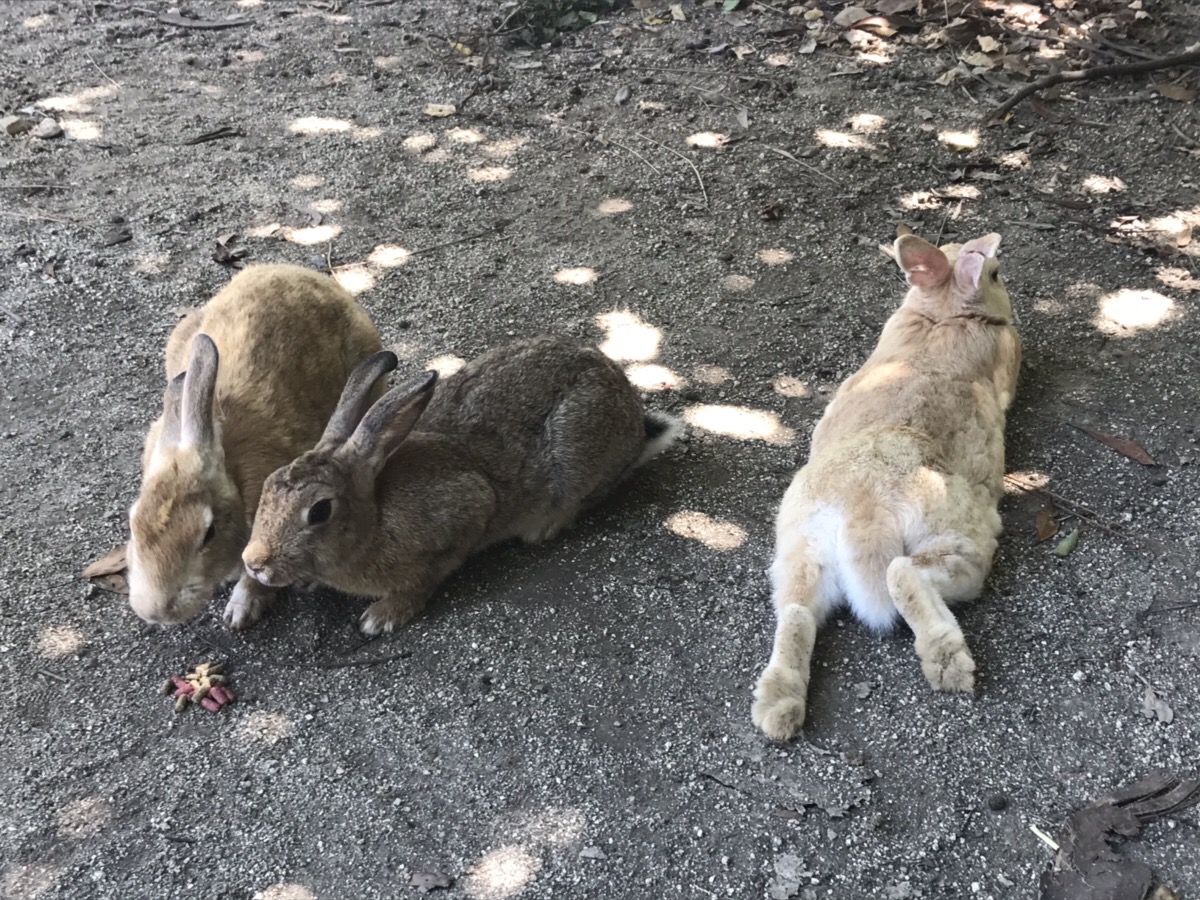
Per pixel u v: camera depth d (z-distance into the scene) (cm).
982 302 95
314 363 93
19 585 88
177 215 142
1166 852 65
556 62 181
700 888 65
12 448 103
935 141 150
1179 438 97
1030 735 73
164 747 75
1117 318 113
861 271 125
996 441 89
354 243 136
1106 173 140
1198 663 76
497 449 89
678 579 87
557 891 65
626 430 94
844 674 78
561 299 124
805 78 170
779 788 70
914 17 183
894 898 64
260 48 191
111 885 67
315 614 86
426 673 80
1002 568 85
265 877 67
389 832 69
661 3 198
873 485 80
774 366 112
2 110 168
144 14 206
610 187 145
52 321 122
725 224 136
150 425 106
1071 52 169
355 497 79
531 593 87
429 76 178
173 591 75
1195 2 176
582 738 75
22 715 78
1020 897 64
